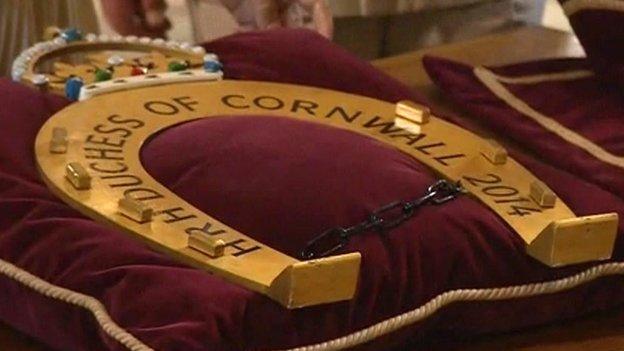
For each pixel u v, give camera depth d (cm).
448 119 121
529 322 103
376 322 90
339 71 129
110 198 94
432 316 94
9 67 145
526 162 113
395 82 131
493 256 98
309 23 152
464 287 96
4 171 99
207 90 118
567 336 104
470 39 195
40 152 101
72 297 86
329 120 115
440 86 147
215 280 85
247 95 119
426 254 94
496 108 137
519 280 99
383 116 118
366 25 192
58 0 145
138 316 83
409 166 104
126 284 85
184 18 151
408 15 197
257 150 100
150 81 119
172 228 91
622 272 104
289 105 118
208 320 81
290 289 83
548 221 100
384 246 92
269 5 151
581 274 101
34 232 92
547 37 184
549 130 130
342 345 88
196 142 102
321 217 93
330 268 84
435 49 176
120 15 140
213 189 96
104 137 104
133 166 100
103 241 89
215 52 132
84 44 130
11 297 92
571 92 141
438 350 99
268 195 95
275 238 92
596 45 142
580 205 105
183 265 88
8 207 94
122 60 126
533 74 146
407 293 92
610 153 124
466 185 104
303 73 128
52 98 113
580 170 120
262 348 84
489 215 100
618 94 141
